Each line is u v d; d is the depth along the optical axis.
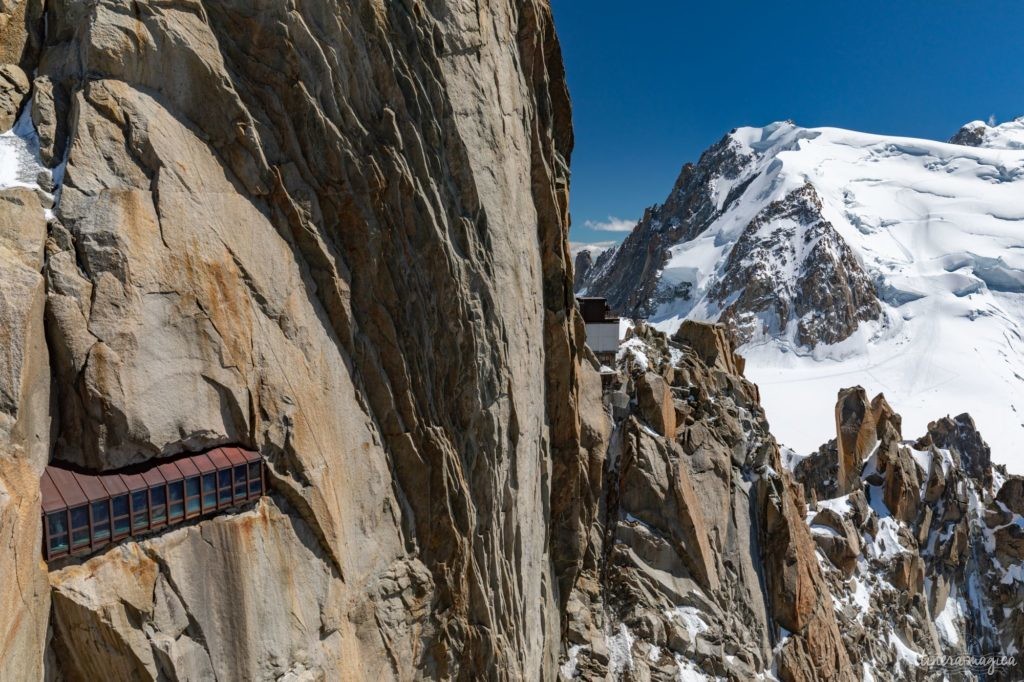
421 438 23.73
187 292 16.80
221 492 17.44
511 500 28.84
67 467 15.37
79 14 16.33
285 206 19.52
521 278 29.25
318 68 19.62
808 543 53.09
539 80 32.09
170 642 16.12
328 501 19.66
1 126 15.81
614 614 40.56
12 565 13.32
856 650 57.16
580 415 38.22
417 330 23.25
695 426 48.19
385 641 22.17
